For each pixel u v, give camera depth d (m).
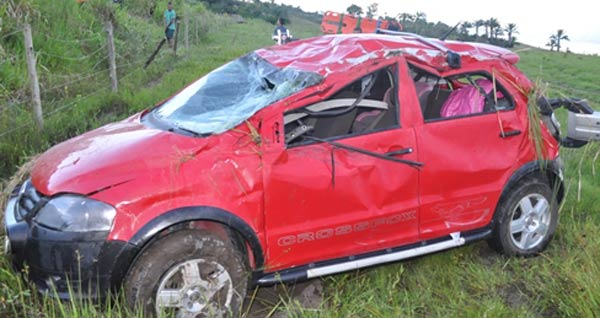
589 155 7.76
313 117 4.28
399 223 4.28
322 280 4.42
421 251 4.36
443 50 4.61
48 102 9.36
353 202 4.07
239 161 3.72
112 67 11.03
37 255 3.43
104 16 14.96
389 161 4.18
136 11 24.45
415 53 4.43
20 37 10.95
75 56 12.44
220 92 4.50
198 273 3.58
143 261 3.44
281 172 3.80
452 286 4.36
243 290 3.77
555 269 4.63
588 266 4.40
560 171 5.00
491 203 4.66
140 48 16.00
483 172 4.55
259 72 4.53
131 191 3.45
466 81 4.94
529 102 4.77
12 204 3.89
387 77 4.45
